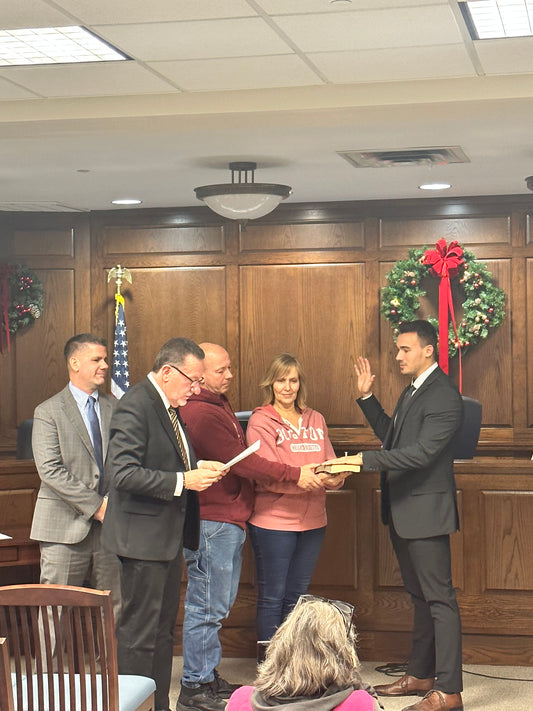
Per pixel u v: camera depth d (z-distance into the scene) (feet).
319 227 23.90
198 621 14.15
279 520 14.51
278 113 14.98
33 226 24.63
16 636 9.41
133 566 12.21
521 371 23.12
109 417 14.49
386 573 16.57
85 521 13.92
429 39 12.21
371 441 23.63
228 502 14.21
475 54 12.91
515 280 23.11
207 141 16.35
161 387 12.50
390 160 18.25
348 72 13.89
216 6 10.90
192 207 24.20
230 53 12.84
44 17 11.27
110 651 9.25
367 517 16.65
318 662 6.78
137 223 24.47
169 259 24.40
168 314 24.44
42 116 15.60
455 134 15.96
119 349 23.71
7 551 15.19
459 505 16.39
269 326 24.14
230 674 15.85
